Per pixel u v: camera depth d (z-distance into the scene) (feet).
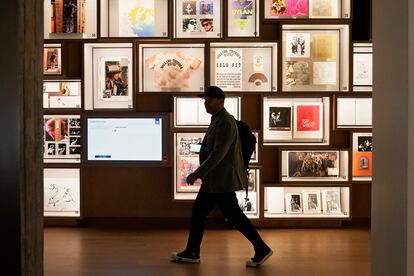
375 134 10.24
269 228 20.08
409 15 8.78
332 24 19.63
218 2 19.85
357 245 17.42
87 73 19.99
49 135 20.36
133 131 19.84
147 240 18.10
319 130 20.35
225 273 14.11
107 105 20.20
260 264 14.93
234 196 14.80
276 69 19.71
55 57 19.90
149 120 19.81
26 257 9.25
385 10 9.73
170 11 19.52
